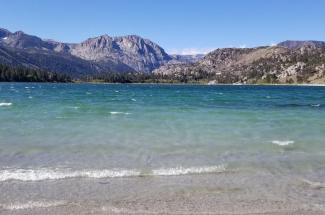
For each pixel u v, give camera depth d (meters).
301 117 39.34
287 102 72.06
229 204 12.45
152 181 14.88
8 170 16.03
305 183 14.94
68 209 11.71
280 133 27.19
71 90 137.12
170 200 12.73
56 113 40.59
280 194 13.55
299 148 21.70
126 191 13.57
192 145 22.20
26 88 150.25
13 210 11.49
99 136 25.05
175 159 18.67
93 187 13.95
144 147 21.48
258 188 14.21
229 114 42.06
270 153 20.31
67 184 14.24
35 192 13.23
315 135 26.36
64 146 21.53
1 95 88.00
